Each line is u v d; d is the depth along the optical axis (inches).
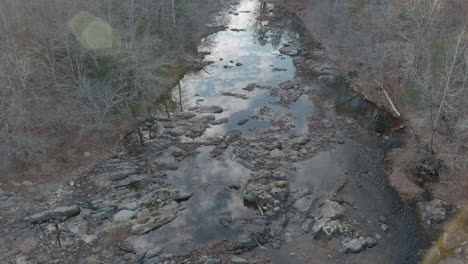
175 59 1813.5
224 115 1449.3
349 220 960.3
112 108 1334.9
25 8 1316.4
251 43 2170.3
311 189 1071.0
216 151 1234.6
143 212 984.9
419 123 1338.6
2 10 1246.3
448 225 946.7
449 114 1207.6
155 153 1228.5
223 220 962.1
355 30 1838.1
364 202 1027.3
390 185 1093.1
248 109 1492.4
